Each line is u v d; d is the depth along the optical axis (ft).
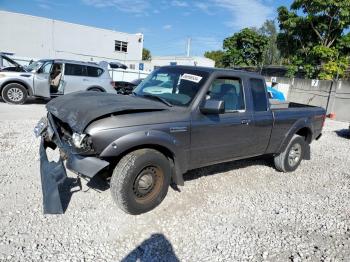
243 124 15.25
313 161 22.99
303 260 10.58
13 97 35.94
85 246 10.12
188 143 13.04
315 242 11.75
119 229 11.24
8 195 12.59
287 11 71.51
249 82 15.94
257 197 15.29
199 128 13.25
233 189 15.93
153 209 12.78
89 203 12.71
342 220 13.69
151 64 124.77
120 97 13.53
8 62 43.06
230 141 14.89
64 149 11.68
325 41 66.95
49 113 14.28
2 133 21.49
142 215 12.29
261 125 16.33
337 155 25.53
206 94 13.65
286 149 18.66
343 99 53.52
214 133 13.94
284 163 18.85
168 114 12.48
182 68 15.19
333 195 16.55
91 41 117.60
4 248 9.51
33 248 9.69
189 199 14.16
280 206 14.53
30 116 29.32
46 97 36.55
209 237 11.38
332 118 54.19
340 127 43.11
